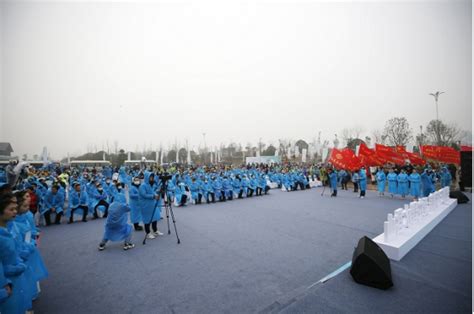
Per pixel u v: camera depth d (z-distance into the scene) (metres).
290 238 5.75
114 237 5.04
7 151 32.66
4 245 2.24
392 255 4.27
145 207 5.86
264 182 14.07
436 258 4.34
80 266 4.28
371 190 16.02
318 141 43.09
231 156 57.09
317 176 20.31
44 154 28.69
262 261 4.41
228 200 12.02
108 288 3.50
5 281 2.09
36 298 3.23
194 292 3.35
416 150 26.72
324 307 2.88
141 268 4.16
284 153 47.38
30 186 7.45
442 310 2.79
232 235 6.03
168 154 52.34
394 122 28.19
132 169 24.52
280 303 3.05
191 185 11.16
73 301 3.17
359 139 34.25
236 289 3.42
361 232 6.24
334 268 4.09
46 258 4.67
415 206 5.91
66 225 7.48
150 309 2.98
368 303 2.95
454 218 7.53
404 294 3.13
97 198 8.63
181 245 5.34
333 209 9.42
